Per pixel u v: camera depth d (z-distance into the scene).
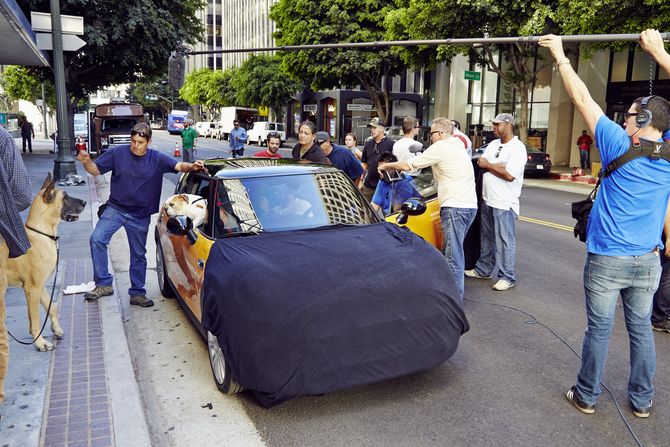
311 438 3.27
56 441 3.05
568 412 3.58
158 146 40.75
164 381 4.03
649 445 3.21
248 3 87.88
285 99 48.97
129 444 3.04
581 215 3.58
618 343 4.73
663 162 3.14
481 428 3.38
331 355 3.22
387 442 3.23
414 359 3.47
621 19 15.32
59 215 4.22
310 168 4.97
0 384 3.20
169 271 5.33
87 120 29.83
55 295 5.57
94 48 23.67
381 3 30.67
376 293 3.41
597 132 3.29
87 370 3.94
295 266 3.55
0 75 55.91
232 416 3.53
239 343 3.25
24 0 21.36
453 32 20.81
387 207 6.42
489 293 6.18
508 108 32.16
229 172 4.77
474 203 5.41
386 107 32.62
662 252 4.79
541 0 18.34
